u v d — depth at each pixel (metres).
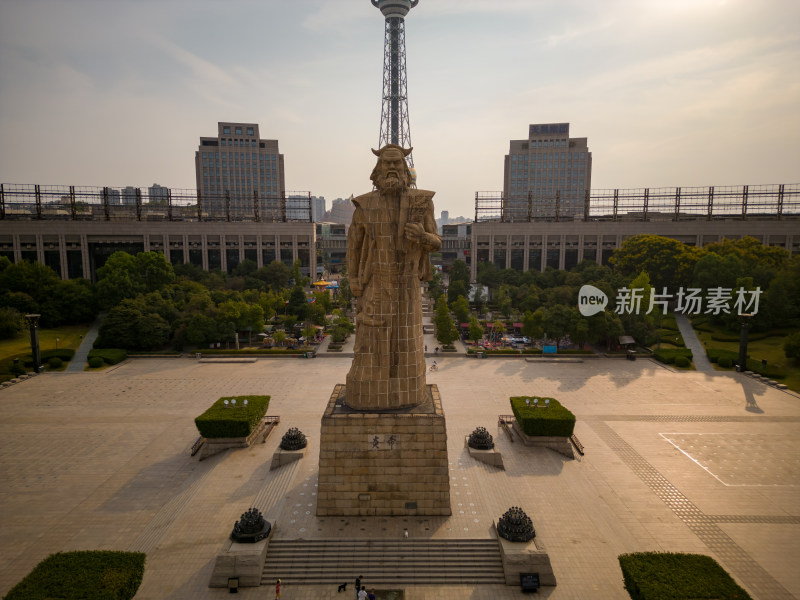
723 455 49.88
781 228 141.12
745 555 35.41
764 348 84.06
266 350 88.25
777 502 41.78
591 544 36.16
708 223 145.75
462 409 61.84
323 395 66.88
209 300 96.81
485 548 34.75
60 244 146.12
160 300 95.06
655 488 43.84
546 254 158.50
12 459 49.25
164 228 153.75
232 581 31.73
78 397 66.56
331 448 37.31
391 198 37.09
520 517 35.03
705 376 75.38
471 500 40.69
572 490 42.88
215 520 38.50
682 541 36.78
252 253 165.38
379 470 37.50
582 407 62.62
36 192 144.62
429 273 39.47
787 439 53.41
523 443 51.78
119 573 27.98
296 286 106.94
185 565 33.97
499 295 122.12
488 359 85.88
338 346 93.56
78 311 98.25
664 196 149.25
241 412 51.66
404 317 38.22
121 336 87.44
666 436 54.22
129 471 47.03
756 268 101.62
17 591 26.45
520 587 32.31
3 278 99.25
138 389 69.81
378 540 35.03
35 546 36.09
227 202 162.62
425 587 32.41
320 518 37.66
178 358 86.69
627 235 152.62
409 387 38.69
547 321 86.62
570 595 31.64
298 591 31.97
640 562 28.94
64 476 46.06
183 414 60.69
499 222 159.00
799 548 36.19
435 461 37.44
